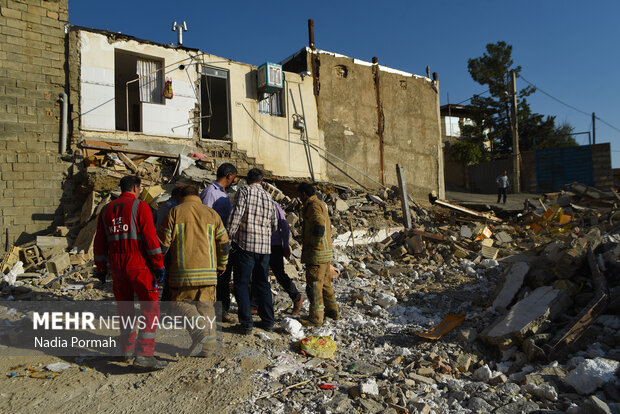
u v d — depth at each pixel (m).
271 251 5.39
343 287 7.25
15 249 8.16
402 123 17.41
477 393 3.72
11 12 10.07
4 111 9.91
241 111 13.27
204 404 3.35
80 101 10.75
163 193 9.66
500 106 32.00
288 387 3.71
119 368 3.92
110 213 3.91
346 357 4.52
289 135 14.27
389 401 3.54
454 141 34.16
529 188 24.81
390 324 5.49
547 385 3.77
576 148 23.50
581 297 5.07
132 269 3.82
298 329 5.00
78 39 10.80
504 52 31.86
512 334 4.48
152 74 12.02
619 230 8.43
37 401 3.31
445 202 13.08
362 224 11.33
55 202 10.29
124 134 11.31
